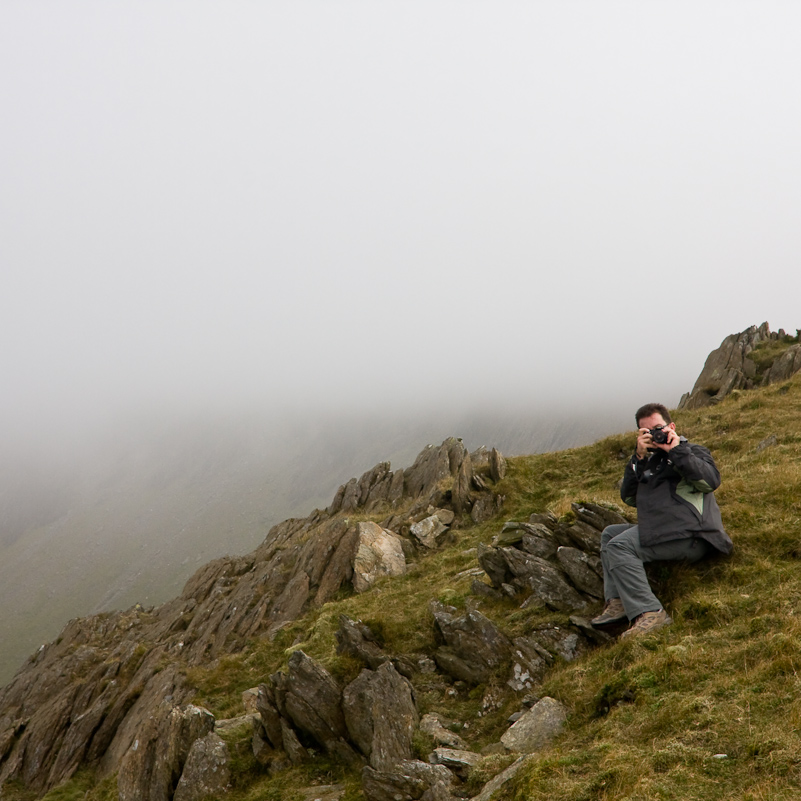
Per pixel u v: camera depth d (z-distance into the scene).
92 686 25.19
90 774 19.19
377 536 22.36
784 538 9.08
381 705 8.65
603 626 9.00
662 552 8.70
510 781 6.11
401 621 11.94
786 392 23.27
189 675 18.41
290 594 22.17
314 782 8.43
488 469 26.08
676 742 5.65
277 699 9.67
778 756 4.91
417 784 6.92
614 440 24.17
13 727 25.61
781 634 6.82
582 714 7.32
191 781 9.52
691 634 7.76
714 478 8.56
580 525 11.20
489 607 11.33
